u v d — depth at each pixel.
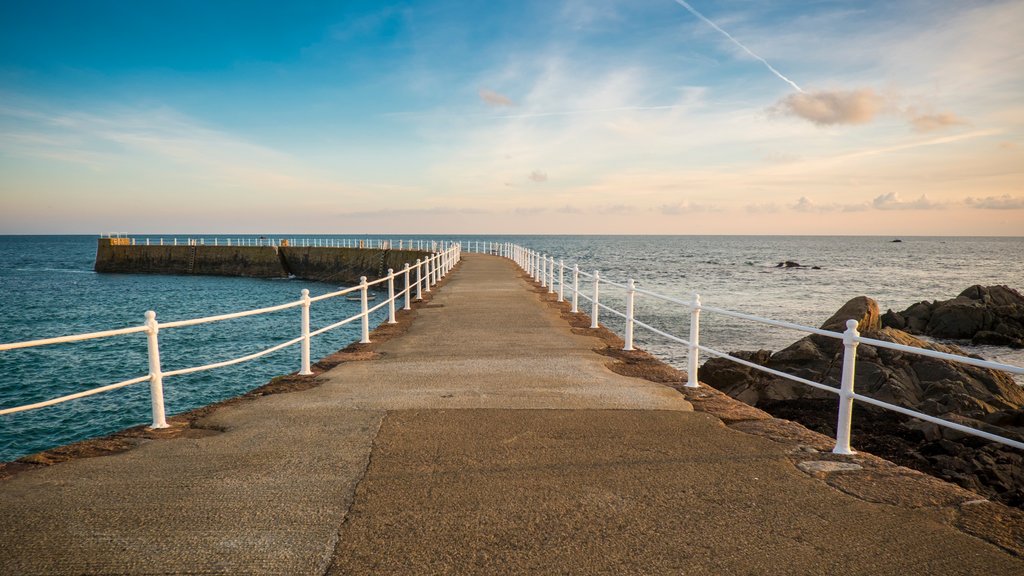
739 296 44.19
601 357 10.06
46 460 5.05
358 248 62.38
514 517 3.97
